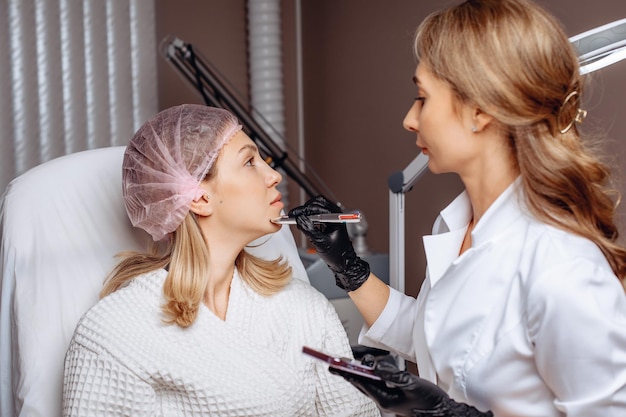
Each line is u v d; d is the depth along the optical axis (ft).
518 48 3.29
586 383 3.18
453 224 4.06
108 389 4.20
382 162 9.01
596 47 3.90
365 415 4.66
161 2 9.87
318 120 10.31
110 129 9.61
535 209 3.48
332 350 4.70
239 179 4.35
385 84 8.83
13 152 9.14
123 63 9.58
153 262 4.65
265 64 9.95
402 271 5.44
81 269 5.15
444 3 7.67
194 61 8.05
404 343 4.50
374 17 8.93
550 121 3.40
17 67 9.05
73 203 5.30
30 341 4.96
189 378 4.24
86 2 9.29
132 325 4.33
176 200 4.31
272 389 4.35
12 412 5.21
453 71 3.37
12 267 5.13
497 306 3.52
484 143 3.56
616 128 6.03
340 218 4.16
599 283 3.22
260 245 5.37
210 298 4.53
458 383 3.62
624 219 5.65
